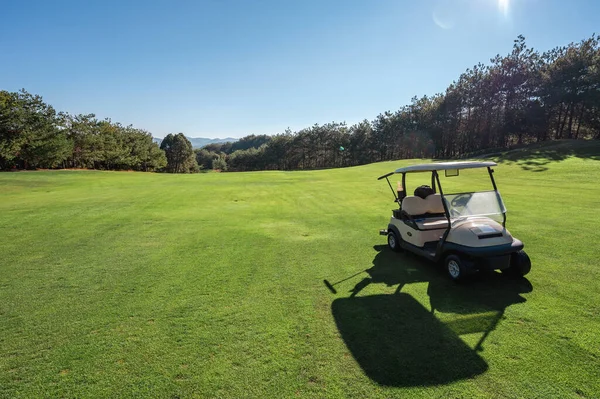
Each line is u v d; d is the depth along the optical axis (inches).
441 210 233.0
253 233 311.6
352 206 452.1
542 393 98.3
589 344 121.1
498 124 1729.8
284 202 509.4
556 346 120.9
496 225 175.8
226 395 101.2
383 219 360.5
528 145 1528.1
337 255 239.1
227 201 527.2
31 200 539.8
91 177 1064.2
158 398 100.5
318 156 3046.3
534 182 597.3
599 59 1407.5
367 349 122.8
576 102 1499.8
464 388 101.3
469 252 169.3
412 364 113.5
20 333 138.5
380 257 232.4
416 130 2322.8
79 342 131.3
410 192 538.3
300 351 122.5
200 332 137.1
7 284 191.3
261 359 118.3
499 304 154.9
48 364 117.8
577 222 295.7
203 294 174.7
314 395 100.3
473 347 122.3
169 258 237.5
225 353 122.3
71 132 1594.5
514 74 1626.5
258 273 205.0
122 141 2001.7
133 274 206.1
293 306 159.3
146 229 331.3
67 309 159.5
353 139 2753.4
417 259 225.8
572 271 189.5
